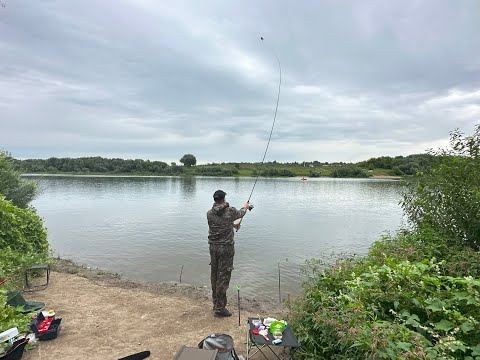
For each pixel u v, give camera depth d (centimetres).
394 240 656
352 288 405
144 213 2644
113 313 588
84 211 2766
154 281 944
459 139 632
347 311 368
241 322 558
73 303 631
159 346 470
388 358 289
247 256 1272
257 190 5622
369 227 2003
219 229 566
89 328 524
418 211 679
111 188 5697
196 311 604
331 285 484
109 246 1446
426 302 348
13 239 809
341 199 4044
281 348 460
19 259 731
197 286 890
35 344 460
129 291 724
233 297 789
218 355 365
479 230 592
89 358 434
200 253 1316
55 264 948
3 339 411
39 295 670
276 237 1683
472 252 507
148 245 1466
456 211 611
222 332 518
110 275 961
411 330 333
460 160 615
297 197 4347
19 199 1323
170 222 2169
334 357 370
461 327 308
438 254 559
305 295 494
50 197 4075
